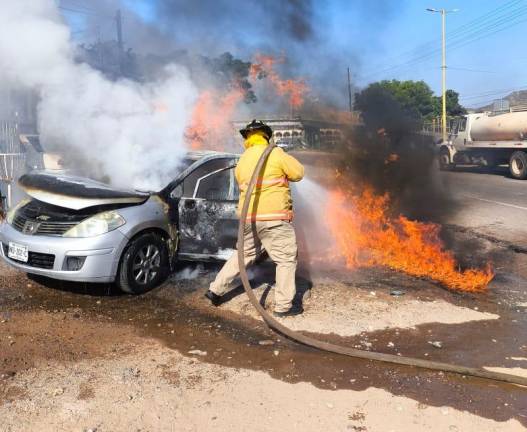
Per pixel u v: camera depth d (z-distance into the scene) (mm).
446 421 2996
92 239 4574
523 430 2932
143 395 3170
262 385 3336
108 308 4605
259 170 4195
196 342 3959
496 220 9406
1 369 3420
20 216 5000
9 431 2764
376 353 3744
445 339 4152
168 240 5227
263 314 4180
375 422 2969
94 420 2900
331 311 4613
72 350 3760
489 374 3520
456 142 21016
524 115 17359
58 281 5250
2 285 5066
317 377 3465
